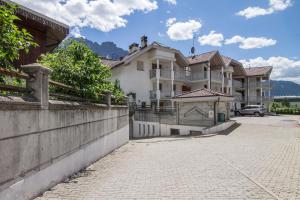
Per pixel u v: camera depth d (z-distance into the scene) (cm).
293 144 1300
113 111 1241
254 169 797
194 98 2231
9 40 505
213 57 3931
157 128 2577
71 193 588
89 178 723
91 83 902
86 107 867
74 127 771
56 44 1435
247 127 2130
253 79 5059
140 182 679
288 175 718
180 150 1230
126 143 1554
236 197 550
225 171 781
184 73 3897
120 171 807
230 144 1379
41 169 578
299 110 4531
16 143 485
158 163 926
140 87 3531
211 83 4009
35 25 1192
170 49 3572
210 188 616
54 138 641
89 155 899
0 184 439
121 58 4038
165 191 599
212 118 2170
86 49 927
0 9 492
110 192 596
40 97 570
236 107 4709
